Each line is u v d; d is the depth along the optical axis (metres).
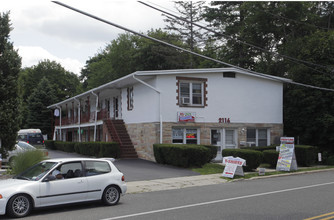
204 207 10.23
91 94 31.44
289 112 27.34
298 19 33.22
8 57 15.23
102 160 11.08
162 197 12.19
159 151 21.52
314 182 16.00
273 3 34.12
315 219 8.55
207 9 48.56
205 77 24.64
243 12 44.38
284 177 18.30
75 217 9.02
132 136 26.31
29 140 38.22
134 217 8.93
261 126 26.53
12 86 15.24
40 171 10.10
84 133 38.97
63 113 53.69
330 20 36.97
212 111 24.73
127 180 16.28
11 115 15.05
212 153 21.67
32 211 9.90
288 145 20.34
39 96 52.50
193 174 18.11
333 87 24.67
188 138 23.94
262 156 20.03
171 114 23.36
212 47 48.84
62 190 9.79
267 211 9.56
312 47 26.14
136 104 25.94
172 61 44.97
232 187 14.54
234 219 8.63
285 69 31.62
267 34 36.03
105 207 10.46
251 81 26.42
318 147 26.45
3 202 8.83
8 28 15.75
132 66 50.69
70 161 10.38
